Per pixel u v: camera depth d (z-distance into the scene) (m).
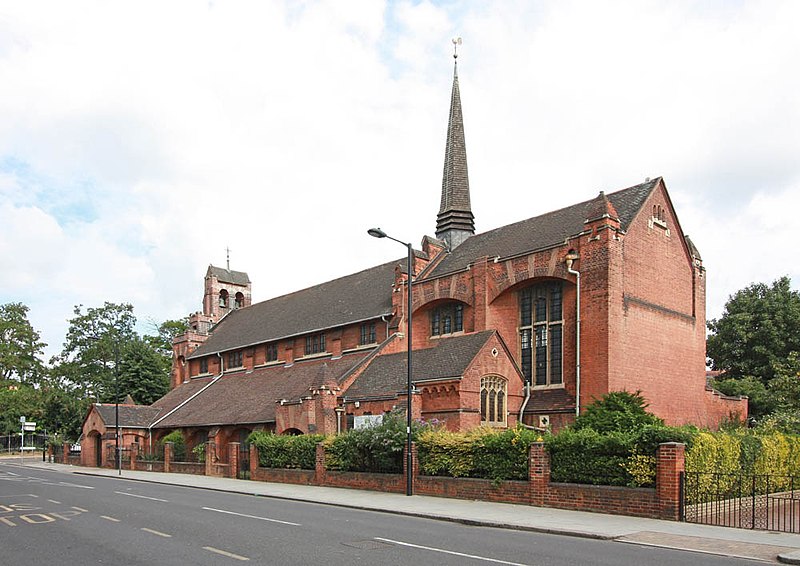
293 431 40.62
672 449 19.14
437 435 26.94
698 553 14.12
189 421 52.19
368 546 14.29
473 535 16.41
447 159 50.78
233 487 32.09
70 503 23.75
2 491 29.39
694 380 37.22
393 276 49.91
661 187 37.03
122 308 100.25
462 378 32.12
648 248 35.16
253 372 58.06
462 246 47.69
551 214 41.62
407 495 26.53
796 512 21.31
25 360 104.62
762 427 34.50
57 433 87.06
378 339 45.44
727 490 22.11
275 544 14.47
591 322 32.50
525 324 36.72
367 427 30.16
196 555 13.09
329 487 31.41
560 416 33.22
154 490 30.97
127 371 79.06
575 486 21.45
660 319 35.25
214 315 74.50
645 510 19.59
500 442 24.19
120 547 14.05
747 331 58.56
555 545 14.91
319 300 57.00
